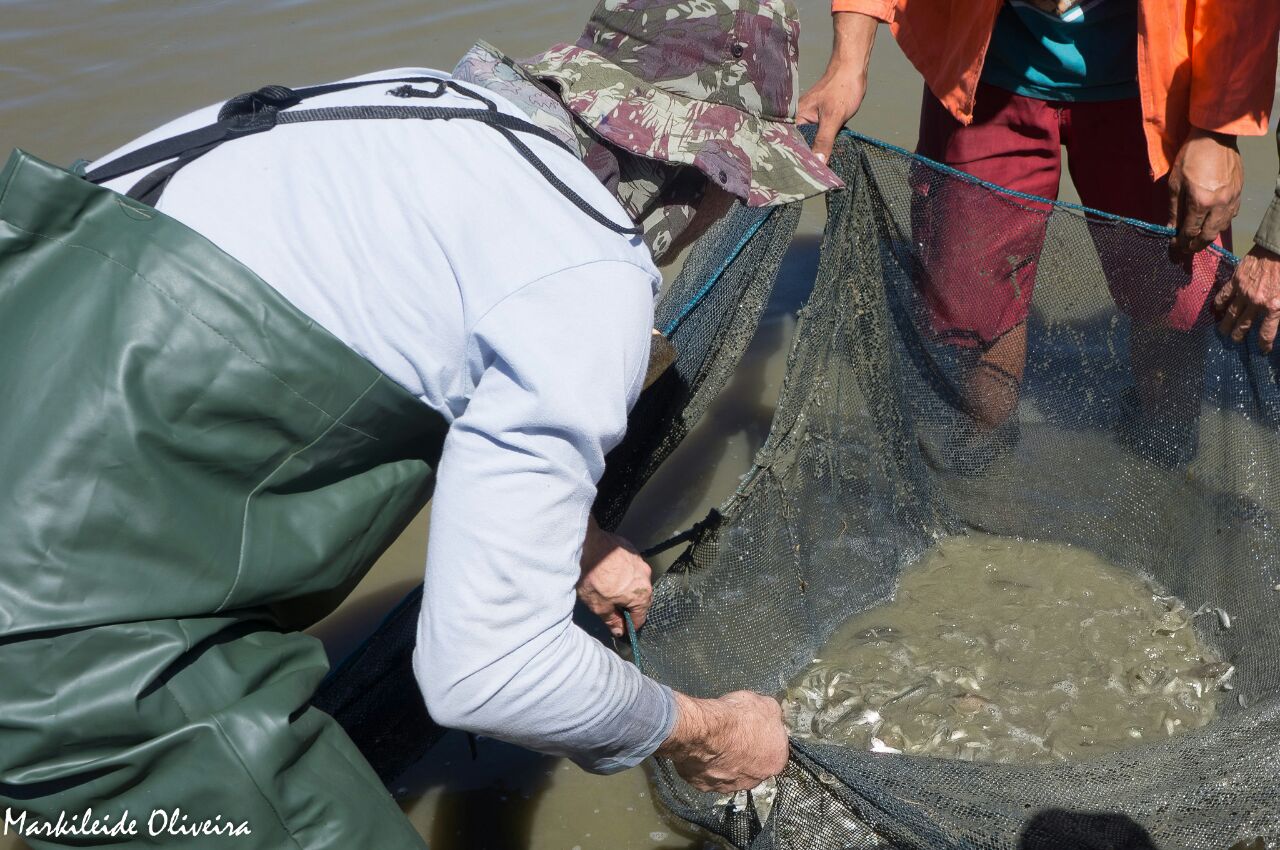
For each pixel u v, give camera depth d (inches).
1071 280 99.9
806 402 97.2
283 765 54.5
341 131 56.4
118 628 52.2
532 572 52.5
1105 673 101.0
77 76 204.5
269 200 55.1
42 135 185.5
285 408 54.1
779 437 93.9
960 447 112.0
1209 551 103.2
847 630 107.5
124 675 51.9
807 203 169.2
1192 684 98.8
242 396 53.1
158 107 194.1
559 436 51.6
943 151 113.3
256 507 56.1
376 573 117.8
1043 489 113.3
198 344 52.6
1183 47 89.5
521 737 56.2
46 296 52.7
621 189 61.1
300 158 55.9
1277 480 95.0
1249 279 88.7
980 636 105.5
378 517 60.7
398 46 212.2
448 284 53.4
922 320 103.9
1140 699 98.7
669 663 91.1
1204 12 86.4
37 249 53.1
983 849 76.5
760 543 96.3
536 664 53.5
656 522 122.8
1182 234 91.2
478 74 61.8
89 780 53.0
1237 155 89.5
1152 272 95.6
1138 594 109.3
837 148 96.9
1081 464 110.4
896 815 76.5
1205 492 102.4
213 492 54.7
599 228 55.2
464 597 52.1
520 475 51.6
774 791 87.5
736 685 96.8
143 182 56.1
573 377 51.3
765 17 61.7
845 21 100.6
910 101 189.8
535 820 94.1
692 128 59.7
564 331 51.8
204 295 52.8
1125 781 83.0
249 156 56.3
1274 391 92.7
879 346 103.7
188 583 53.7
